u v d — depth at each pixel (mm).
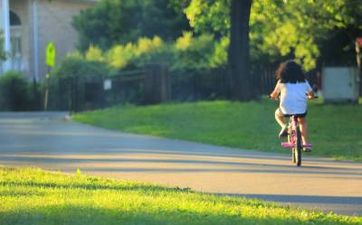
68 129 52969
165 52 84625
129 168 32281
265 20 73250
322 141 40719
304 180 28062
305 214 20406
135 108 65375
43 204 21375
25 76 95438
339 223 19250
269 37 77875
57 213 19844
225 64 77625
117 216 19359
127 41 106000
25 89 87562
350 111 57562
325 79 67625
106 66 84500
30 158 36500
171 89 78062
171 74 78500
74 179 28000
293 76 32375
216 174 29984
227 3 65062
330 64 83812
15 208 20734
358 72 73625
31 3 105938
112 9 107938
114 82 78000
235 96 64938
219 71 75500
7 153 38812
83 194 23594
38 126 56188
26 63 105500
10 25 106812
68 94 81125
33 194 23750
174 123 51906
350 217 20375
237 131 45906
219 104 62125
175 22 108500
